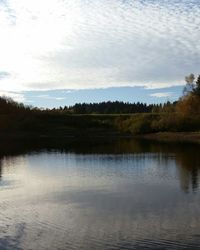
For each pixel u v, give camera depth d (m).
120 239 21.61
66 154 72.38
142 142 102.69
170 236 21.89
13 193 34.62
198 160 56.97
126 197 32.03
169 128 130.25
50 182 40.41
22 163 58.78
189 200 30.39
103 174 45.50
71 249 20.33
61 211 27.83
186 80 136.88
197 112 128.50
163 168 49.25
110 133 149.62
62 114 182.62
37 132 156.25
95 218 25.81
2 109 162.00
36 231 23.09
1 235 22.39
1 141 118.88
